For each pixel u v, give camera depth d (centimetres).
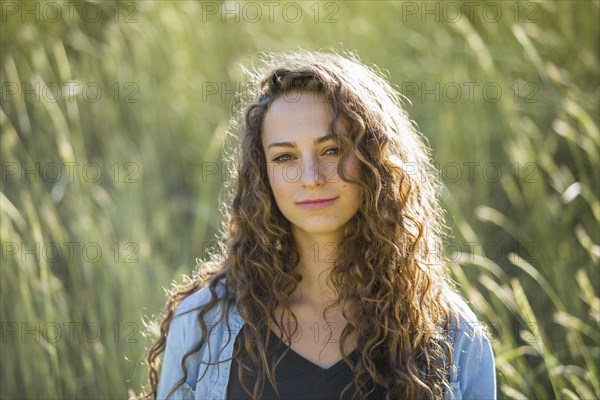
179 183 310
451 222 276
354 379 143
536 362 241
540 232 266
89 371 227
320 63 146
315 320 151
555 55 313
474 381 158
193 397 155
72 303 252
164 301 249
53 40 324
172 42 336
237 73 328
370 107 146
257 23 354
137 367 236
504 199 291
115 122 307
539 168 284
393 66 330
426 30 344
